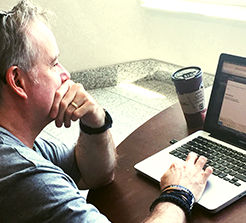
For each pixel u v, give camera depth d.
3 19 0.75
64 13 3.37
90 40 3.60
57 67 0.89
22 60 0.77
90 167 1.08
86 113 1.02
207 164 0.99
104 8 3.54
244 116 1.06
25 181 0.73
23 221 0.73
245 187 0.88
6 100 0.80
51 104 0.87
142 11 3.70
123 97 3.57
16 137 0.84
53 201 0.74
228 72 1.11
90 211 0.77
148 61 3.98
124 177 1.02
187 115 1.24
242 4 3.02
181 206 0.80
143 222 0.79
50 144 1.13
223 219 0.81
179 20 3.42
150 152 1.13
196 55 3.43
